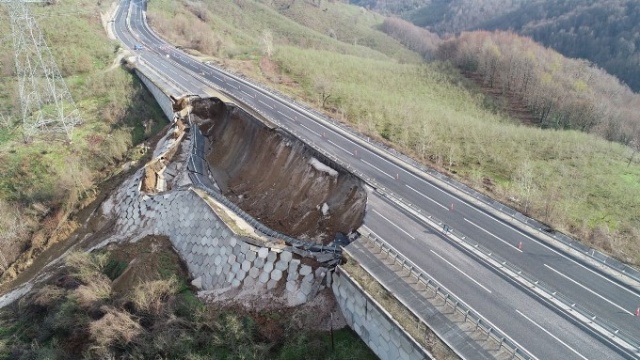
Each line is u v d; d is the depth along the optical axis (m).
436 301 26.33
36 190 52.56
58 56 75.81
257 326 29.38
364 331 27.23
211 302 31.84
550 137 59.75
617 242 36.31
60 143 58.78
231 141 54.50
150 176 47.47
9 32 76.00
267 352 27.06
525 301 27.23
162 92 64.00
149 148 57.22
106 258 37.53
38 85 66.56
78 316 31.22
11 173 54.09
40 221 49.94
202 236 36.69
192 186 41.59
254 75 78.31
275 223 41.53
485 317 25.95
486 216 37.44
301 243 33.88
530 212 38.41
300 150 45.41
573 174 49.03
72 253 39.38
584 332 24.83
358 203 37.94
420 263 30.91
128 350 27.98
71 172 52.53
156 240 39.47
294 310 29.89
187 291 33.47
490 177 47.62
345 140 51.84
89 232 47.38
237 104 58.59
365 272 28.25
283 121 55.88
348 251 31.08
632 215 41.59
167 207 41.78
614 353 23.45
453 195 40.78
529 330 24.97
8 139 59.06
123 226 44.41
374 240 31.81
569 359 23.05
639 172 50.91
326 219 38.94
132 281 34.59
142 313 30.34
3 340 31.89
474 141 56.88
